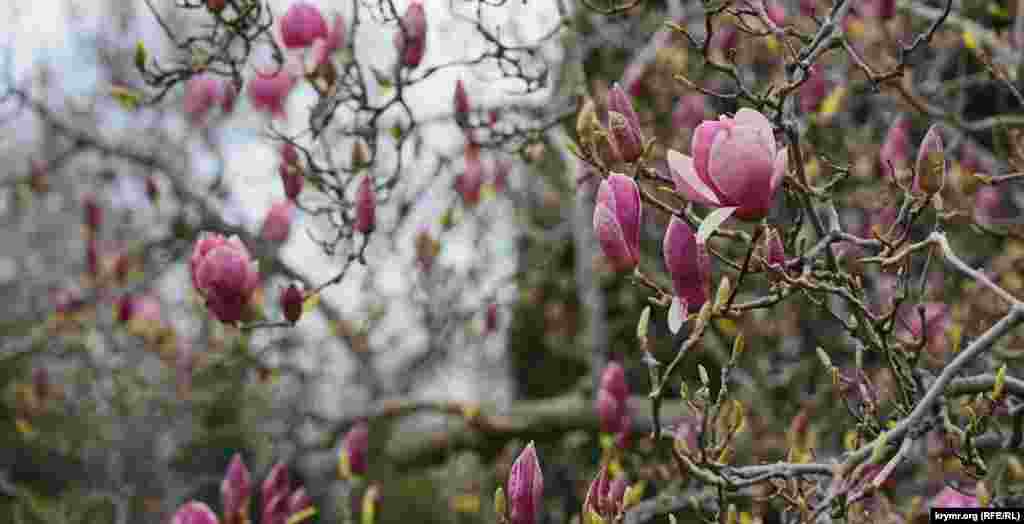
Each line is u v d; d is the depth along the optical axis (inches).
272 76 115.8
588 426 211.5
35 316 260.1
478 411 210.4
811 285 76.4
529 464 74.7
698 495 110.5
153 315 222.4
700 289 74.0
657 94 175.2
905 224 81.4
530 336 277.9
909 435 69.4
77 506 226.5
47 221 336.8
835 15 85.7
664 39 163.9
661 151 163.9
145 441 239.0
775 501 108.3
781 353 184.5
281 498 116.3
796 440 113.7
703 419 75.4
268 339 202.5
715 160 67.4
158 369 240.7
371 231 110.0
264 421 238.1
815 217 79.6
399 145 120.2
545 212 247.6
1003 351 113.6
